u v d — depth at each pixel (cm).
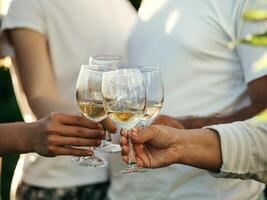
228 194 360
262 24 343
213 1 359
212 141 284
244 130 289
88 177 407
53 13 399
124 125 280
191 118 346
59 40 400
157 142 275
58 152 290
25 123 299
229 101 361
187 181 363
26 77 392
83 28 401
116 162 387
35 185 412
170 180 364
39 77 390
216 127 288
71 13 400
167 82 364
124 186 382
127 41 390
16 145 297
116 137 376
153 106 295
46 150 290
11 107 682
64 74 401
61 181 407
